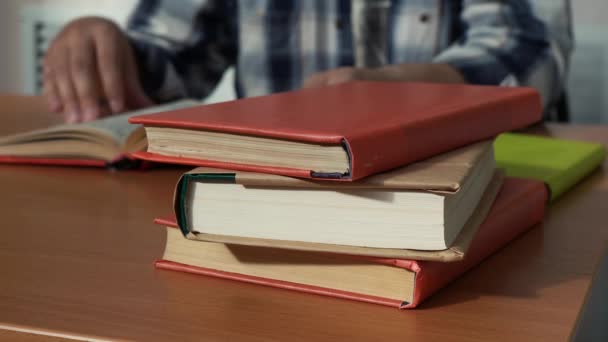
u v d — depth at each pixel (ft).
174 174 2.54
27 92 8.93
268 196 1.40
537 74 4.28
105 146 2.57
